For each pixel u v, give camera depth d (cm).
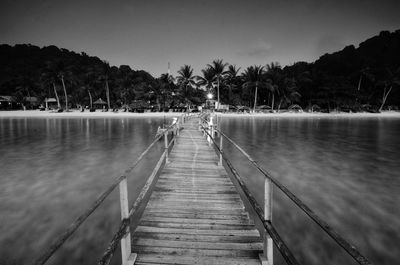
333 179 1027
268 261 336
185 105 6038
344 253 527
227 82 6109
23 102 6725
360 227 632
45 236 582
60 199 803
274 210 728
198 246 387
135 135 2298
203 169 829
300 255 521
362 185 953
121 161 1330
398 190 895
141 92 6112
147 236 415
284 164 1284
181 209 527
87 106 6706
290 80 5919
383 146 1844
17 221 653
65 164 1262
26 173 1096
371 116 5803
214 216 496
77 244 546
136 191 891
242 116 5128
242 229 446
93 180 1005
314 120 4547
